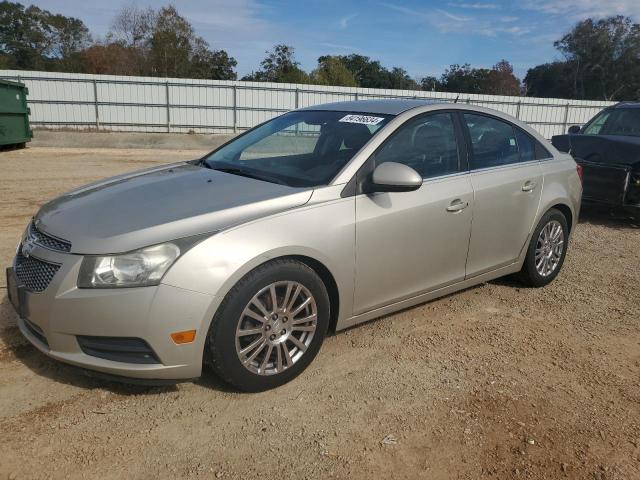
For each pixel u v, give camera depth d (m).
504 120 4.64
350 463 2.60
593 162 7.66
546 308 4.59
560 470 2.60
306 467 2.56
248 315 2.97
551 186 4.80
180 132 27.20
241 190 3.33
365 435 2.81
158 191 3.40
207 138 24.11
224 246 2.85
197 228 2.87
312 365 3.48
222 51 53.69
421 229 3.72
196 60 49.41
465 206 3.99
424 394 3.20
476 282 4.34
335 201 3.32
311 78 49.47
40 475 2.45
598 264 5.93
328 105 4.57
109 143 21.27
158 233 2.81
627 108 8.63
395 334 3.98
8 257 5.39
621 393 3.30
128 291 2.71
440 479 2.52
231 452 2.64
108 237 2.79
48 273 2.86
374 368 3.48
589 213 8.65
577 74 63.72
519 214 4.50
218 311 2.87
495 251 4.38
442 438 2.80
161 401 3.03
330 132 3.93
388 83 68.19
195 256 2.79
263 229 2.98
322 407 3.04
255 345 3.04
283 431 2.82
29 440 2.67
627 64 61.84
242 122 27.81
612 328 4.24
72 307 2.74
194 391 3.14
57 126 25.89
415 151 3.84
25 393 3.05
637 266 5.90
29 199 8.63
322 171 3.52
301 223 3.13
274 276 3.02
